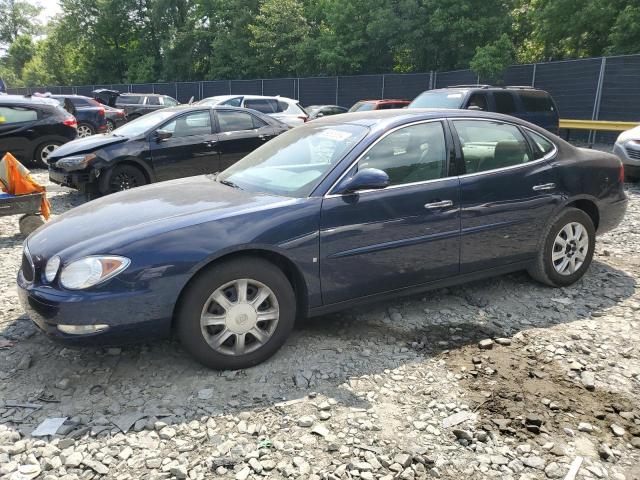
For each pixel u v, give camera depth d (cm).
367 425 276
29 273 321
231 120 905
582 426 275
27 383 316
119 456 253
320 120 441
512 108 1118
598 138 1678
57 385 313
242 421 279
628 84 1577
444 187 382
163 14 4503
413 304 431
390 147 372
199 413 286
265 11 3328
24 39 7650
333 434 269
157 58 4766
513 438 268
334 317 406
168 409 289
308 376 322
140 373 326
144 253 297
